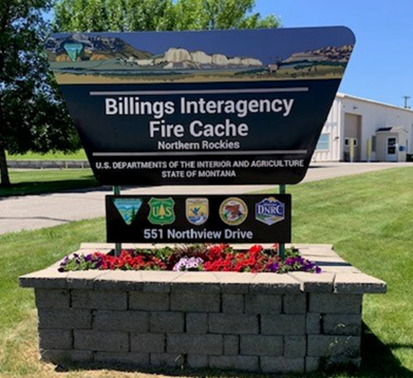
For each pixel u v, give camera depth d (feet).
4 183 59.41
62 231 25.22
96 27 67.26
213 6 79.71
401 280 15.55
